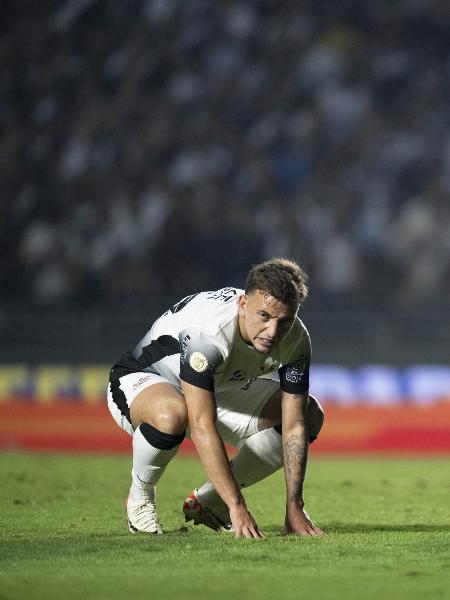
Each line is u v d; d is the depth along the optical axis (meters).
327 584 9.89
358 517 18.27
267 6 66.44
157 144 62.50
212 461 13.35
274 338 13.29
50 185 61.75
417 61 64.62
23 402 45.97
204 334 13.52
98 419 45.81
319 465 36.38
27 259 59.19
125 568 10.84
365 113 62.81
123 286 57.47
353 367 47.78
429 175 60.62
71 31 67.00
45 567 10.92
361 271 57.19
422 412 46.59
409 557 11.67
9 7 66.81
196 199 59.84
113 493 23.23
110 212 60.41
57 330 48.97
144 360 14.78
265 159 61.62
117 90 65.06
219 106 63.78
